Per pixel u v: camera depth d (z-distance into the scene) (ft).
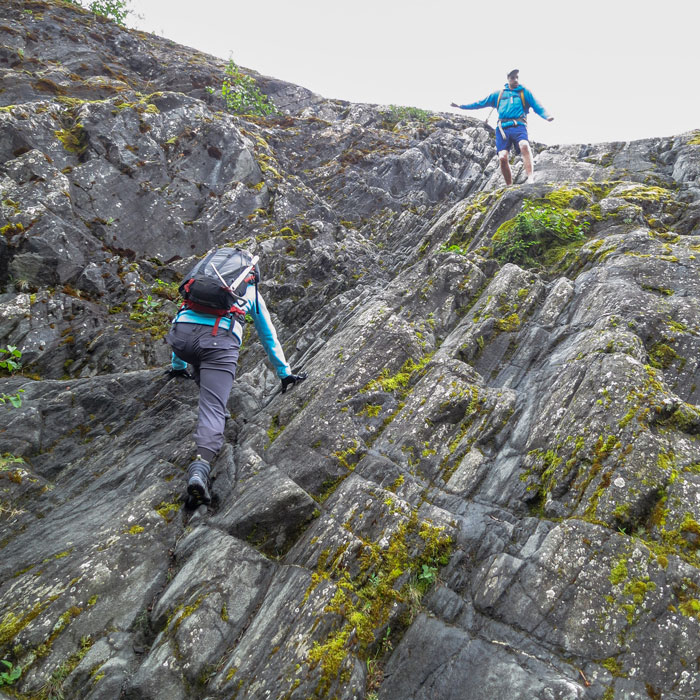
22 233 19.21
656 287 15.06
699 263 15.48
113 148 23.81
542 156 32.50
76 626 9.34
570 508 10.35
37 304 17.89
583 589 9.09
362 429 13.08
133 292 19.98
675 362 12.85
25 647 9.00
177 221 23.59
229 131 27.25
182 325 12.28
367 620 9.30
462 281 17.61
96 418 14.70
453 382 13.48
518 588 9.38
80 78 30.45
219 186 26.09
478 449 12.26
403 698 8.54
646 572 9.05
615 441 10.68
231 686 8.59
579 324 14.80
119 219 22.50
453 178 33.40
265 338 13.89
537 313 16.08
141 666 8.86
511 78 26.66
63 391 15.23
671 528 9.56
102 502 12.05
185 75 37.14
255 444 13.25
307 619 9.09
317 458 12.40
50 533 11.30
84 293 19.53
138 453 13.43
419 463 12.21
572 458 10.84
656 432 10.75
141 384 15.57
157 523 11.18
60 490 12.66
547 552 9.59
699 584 8.79
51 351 17.12
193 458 12.73
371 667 8.95
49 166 22.08
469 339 15.24
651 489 9.97
